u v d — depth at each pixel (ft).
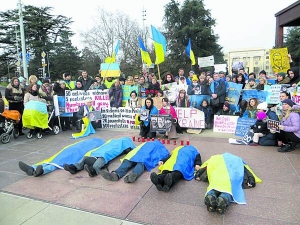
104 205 11.60
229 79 33.71
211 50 121.39
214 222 10.11
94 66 150.51
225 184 11.18
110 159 16.22
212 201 10.43
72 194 12.72
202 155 18.66
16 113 23.54
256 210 10.91
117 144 17.54
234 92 28.12
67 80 30.96
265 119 20.83
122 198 12.21
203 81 28.14
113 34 125.80
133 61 121.29
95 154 15.90
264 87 27.22
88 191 13.01
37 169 14.74
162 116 23.31
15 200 12.23
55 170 15.84
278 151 19.08
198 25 116.47
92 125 28.45
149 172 15.24
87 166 14.39
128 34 124.77
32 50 156.46
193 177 14.30
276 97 26.25
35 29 154.92
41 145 22.09
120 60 124.98
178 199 11.99
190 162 14.80
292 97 24.04
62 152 16.71
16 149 20.86
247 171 13.61
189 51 39.22
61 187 13.53
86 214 10.89
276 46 37.63
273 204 11.38
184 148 15.87
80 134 25.58
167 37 123.03
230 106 28.37
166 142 22.53
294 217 10.35
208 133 26.03
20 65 142.20
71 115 28.48
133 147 18.47
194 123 26.61
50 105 26.00
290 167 15.81
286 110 19.42
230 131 26.02
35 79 25.88
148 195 12.44
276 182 13.67
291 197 11.99
